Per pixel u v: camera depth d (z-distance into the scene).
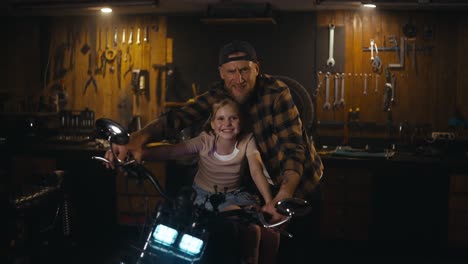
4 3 5.44
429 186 4.95
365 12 5.51
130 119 5.93
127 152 2.17
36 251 3.57
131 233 5.36
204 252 1.95
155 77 5.89
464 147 5.26
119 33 5.93
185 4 5.35
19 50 6.11
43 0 5.39
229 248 1.98
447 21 5.42
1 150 5.37
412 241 5.00
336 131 5.61
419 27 5.46
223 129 2.31
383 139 5.54
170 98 5.86
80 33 6.00
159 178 5.17
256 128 2.58
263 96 2.58
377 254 4.96
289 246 4.29
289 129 2.53
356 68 5.56
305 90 5.58
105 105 5.99
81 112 5.89
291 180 2.21
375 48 5.49
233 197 2.34
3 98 5.88
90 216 5.40
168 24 5.84
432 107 5.48
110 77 5.97
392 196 4.99
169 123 2.57
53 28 6.05
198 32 5.78
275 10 5.56
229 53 2.50
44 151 5.32
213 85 2.76
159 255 1.84
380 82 5.54
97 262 4.53
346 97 5.59
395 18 5.47
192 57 5.81
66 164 5.34
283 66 5.66
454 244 4.90
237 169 2.39
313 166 2.73
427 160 4.89
